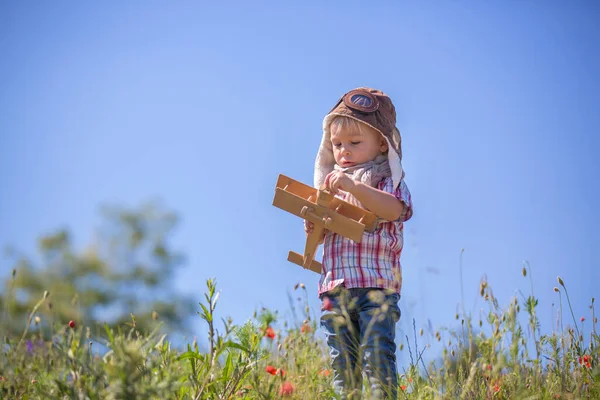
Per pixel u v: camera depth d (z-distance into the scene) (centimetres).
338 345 466
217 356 395
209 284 404
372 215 465
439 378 434
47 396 345
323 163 550
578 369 439
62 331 350
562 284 452
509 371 419
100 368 340
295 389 437
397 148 529
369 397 393
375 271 476
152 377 361
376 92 526
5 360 379
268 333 415
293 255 509
